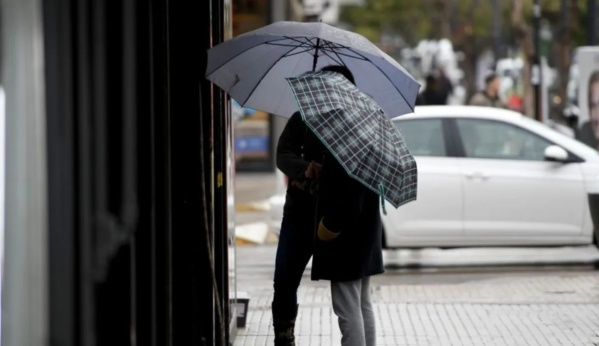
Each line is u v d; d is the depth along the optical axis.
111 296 10.57
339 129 15.31
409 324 23.69
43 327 8.71
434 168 32.34
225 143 19.78
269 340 21.92
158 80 13.98
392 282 30.16
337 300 16.16
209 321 17.03
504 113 33.25
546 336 22.45
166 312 13.91
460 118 32.78
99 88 10.16
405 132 32.81
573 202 32.44
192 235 16.33
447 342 21.88
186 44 16.42
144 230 12.71
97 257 10.02
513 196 32.41
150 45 13.05
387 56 17.05
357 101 15.76
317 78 15.95
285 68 18.12
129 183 11.50
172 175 16.17
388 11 156.62
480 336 22.44
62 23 8.93
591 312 25.05
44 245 8.66
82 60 9.47
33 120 8.42
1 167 8.09
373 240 16.16
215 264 19.17
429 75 55.22
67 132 9.05
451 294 27.81
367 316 16.92
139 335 12.42
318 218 15.90
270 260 35.00
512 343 21.78
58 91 8.82
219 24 19.33
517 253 35.97
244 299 23.12
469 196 32.38
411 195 15.86
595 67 47.22
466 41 127.56
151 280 12.74
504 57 132.50
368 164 15.21
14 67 8.20
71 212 9.16
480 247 32.53
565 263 33.56
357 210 15.69
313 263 16.00
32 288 8.58
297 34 16.62
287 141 17.47
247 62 17.86
